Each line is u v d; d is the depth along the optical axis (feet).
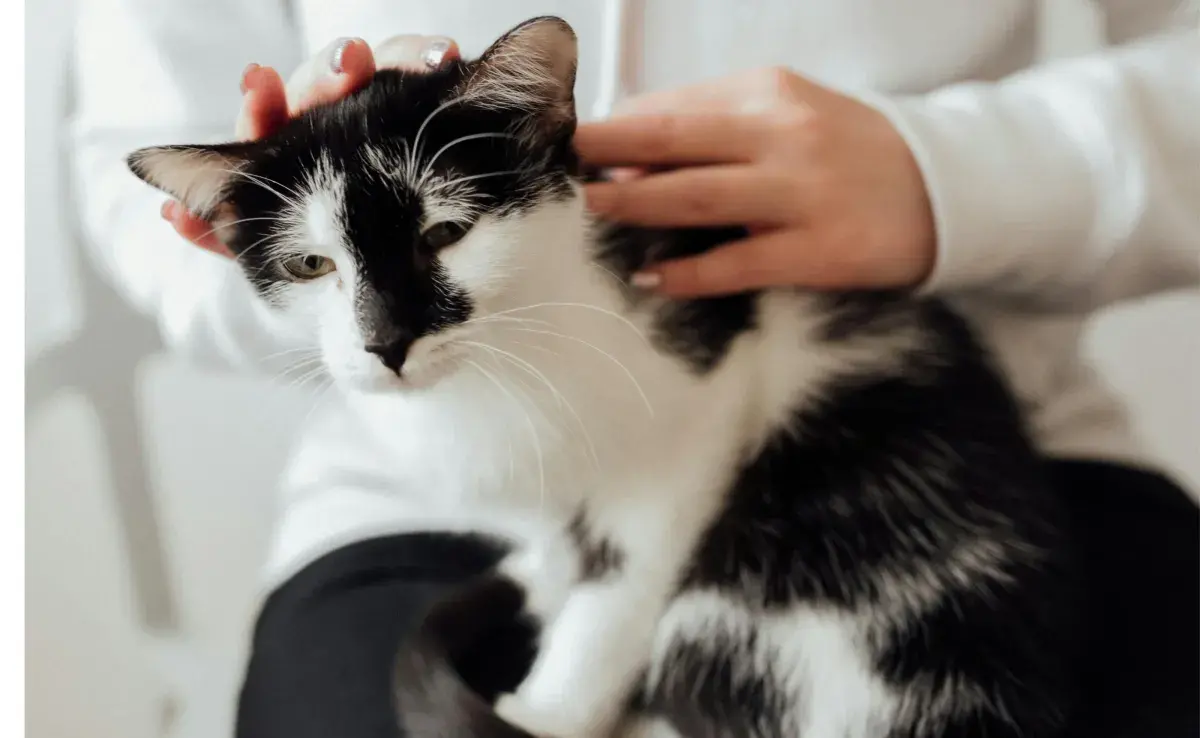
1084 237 2.39
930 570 2.41
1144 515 2.58
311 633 2.71
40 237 4.15
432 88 2.14
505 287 2.22
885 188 2.33
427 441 2.51
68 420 4.39
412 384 2.17
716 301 2.47
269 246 2.23
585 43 3.17
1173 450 3.34
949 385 2.52
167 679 4.67
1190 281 2.51
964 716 2.33
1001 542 2.40
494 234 2.19
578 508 2.57
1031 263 2.43
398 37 2.69
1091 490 2.66
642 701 2.63
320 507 3.25
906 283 2.45
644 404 2.39
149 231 3.59
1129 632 2.31
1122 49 2.67
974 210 2.28
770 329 2.54
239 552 4.56
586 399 2.36
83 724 4.70
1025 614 2.35
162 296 3.59
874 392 2.51
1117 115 2.34
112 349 4.33
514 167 2.21
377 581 2.89
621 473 2.47
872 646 2.43
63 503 4.50
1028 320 2.87
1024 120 2.40
